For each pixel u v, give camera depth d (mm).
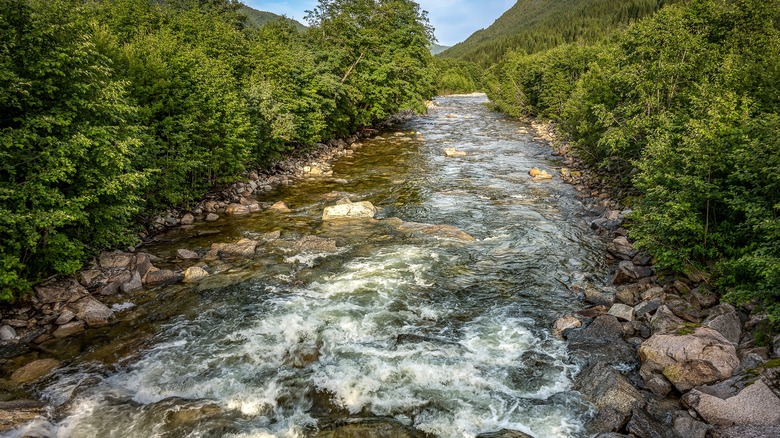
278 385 10094
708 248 13547
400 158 37719
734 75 19656
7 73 11391
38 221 11516
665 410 8930
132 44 22359
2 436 8320
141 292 14297
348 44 46656
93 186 13906
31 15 12461
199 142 22547
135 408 9336
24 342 11453
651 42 23406
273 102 29469
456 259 17172
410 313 13219
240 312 13156
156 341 11719
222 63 28406
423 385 10078
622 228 19734
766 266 10250
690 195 13516
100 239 14969
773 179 11898
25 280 12367
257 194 26469
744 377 8914
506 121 65375
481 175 31453
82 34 14102
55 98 13383
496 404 9477
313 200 25344
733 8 23922
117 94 14438
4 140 11375
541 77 65875
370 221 21422
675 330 10719
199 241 18812
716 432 7930
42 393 9672
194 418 9062
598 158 31625
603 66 34594
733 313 11297
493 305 13812
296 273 15797
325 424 8891
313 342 11719
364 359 11023
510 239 19297
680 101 22438
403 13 55375
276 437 8508
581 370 10547
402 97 55312
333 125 40031
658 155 15117
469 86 151875
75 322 12344
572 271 16250
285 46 41250
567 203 24891
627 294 13688
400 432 8672
